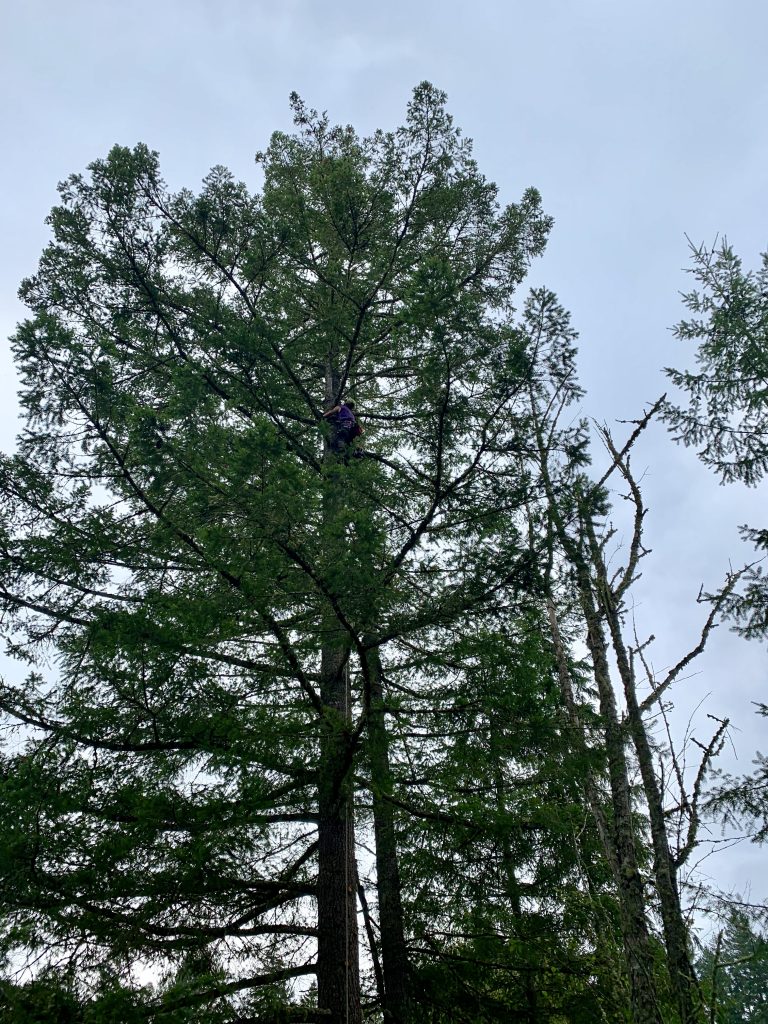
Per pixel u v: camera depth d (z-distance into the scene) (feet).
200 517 25.52
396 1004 27.91
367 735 24.12
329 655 31.37
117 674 23.25
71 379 24.47
